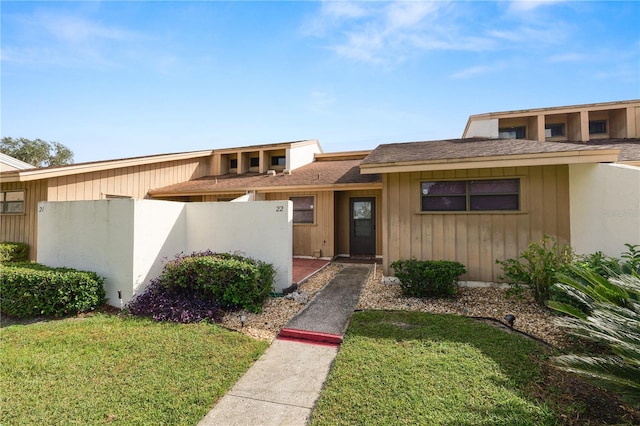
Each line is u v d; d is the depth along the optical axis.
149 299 5.67
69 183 9.34
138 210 5.97
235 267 5.55
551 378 3.06
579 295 3.42
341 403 2.83
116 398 2.97
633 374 2.19
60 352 3.93
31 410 2.79
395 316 4.96
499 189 6.54
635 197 4.57
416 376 3.19
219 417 2.79
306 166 15.31
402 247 7.09
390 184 7.20
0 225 9.75
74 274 5.62
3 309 5.59
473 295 6.00
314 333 4.50
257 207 6.85
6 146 35.44
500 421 2.49
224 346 4.12
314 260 10.64
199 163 15.23
